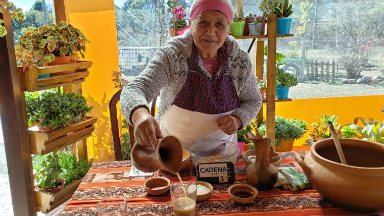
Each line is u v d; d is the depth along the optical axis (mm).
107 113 2973
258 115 3145
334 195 991
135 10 2918
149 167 1095
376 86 3236
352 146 1189
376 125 2525
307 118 3287
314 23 3094
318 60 3188
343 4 3031
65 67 2266
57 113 2213
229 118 1542
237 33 2672
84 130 2488
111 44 2844
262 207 1085
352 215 1024
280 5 2695
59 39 2203
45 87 2172
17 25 2697
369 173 928
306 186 1205
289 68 3215
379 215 1022
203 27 1405
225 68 1586
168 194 1208
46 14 2816
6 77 1961
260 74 3086
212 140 1481
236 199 1100
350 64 3189
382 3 3010
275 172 1185
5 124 2049
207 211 1066
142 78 1424
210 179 1281
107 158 3045
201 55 1584
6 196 2666
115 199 1039
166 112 1672
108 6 2760
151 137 1034
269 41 2666
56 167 2395
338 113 3283
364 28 3090
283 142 2941
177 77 1534
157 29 2977
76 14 2754
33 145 2162
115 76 2799
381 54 3148
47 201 2268
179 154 1069
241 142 2791
